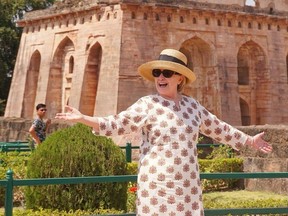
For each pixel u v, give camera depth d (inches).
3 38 2455.7
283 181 744.3
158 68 293.6
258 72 1753.2
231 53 1648.6
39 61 1847.9
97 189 498.0
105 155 520.7
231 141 308.0
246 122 1753.2
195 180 285.4
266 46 1729.8
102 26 1535.4
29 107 1825.8
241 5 1724.9
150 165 281.7
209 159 875.4
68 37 1676.9
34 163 518.6
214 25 1626.5
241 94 1738.4
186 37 1569.9
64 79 1722.4
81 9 1598.2
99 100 1486.2
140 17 1496.1
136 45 1478.8
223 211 385.7
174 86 294.5
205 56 1648.6
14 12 2492.6
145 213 280.2
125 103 1441.9
